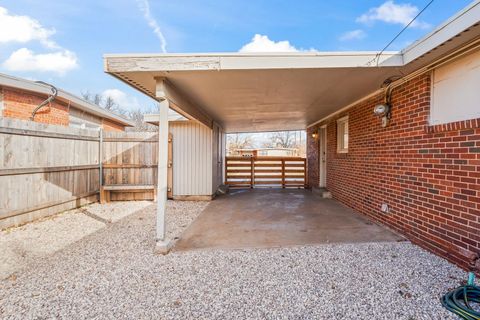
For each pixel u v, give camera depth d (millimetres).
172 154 7375
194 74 3383
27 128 4738
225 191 8562
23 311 2217
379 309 2205
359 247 3496
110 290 2529
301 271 2848
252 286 2568
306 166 10078
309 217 5184
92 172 6621
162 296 2424
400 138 3977
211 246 3605
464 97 2920
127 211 5859
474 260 2691
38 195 4988
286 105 5609
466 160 2834
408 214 3789
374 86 4211
